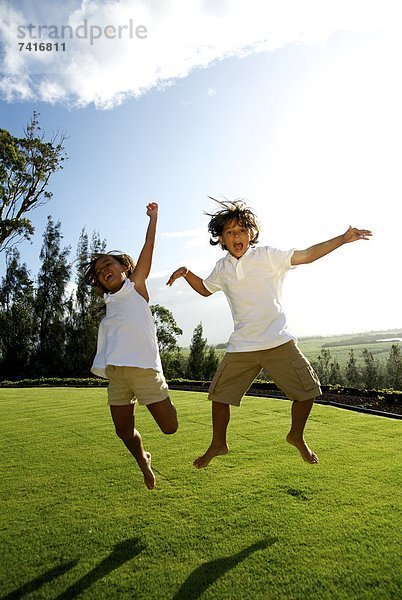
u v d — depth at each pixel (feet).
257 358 8.19
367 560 6.62
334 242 8.11
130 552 7.08
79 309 85.35
